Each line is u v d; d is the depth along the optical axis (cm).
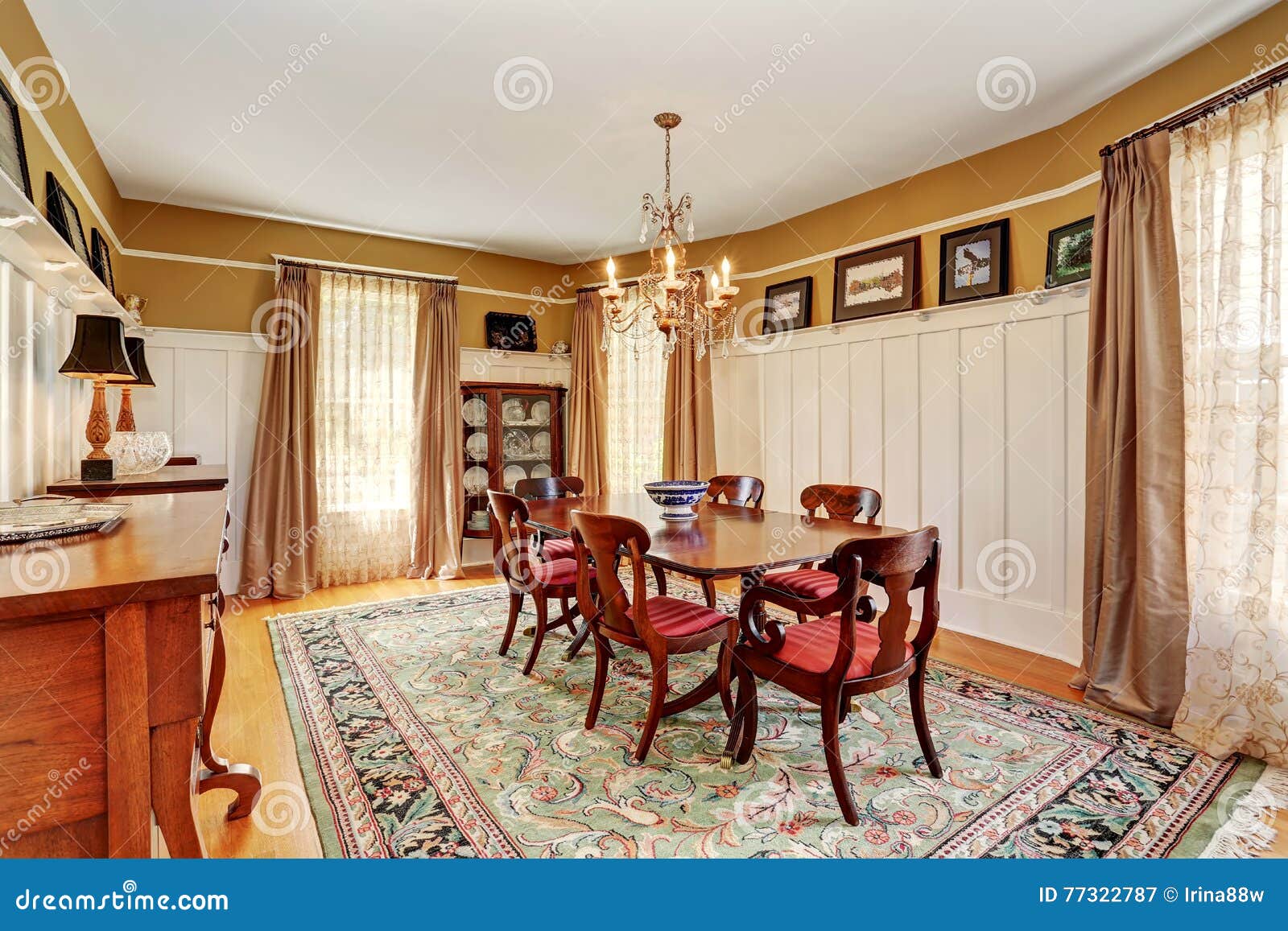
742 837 171
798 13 237
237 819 180
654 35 251
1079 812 182
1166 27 244
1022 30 246
